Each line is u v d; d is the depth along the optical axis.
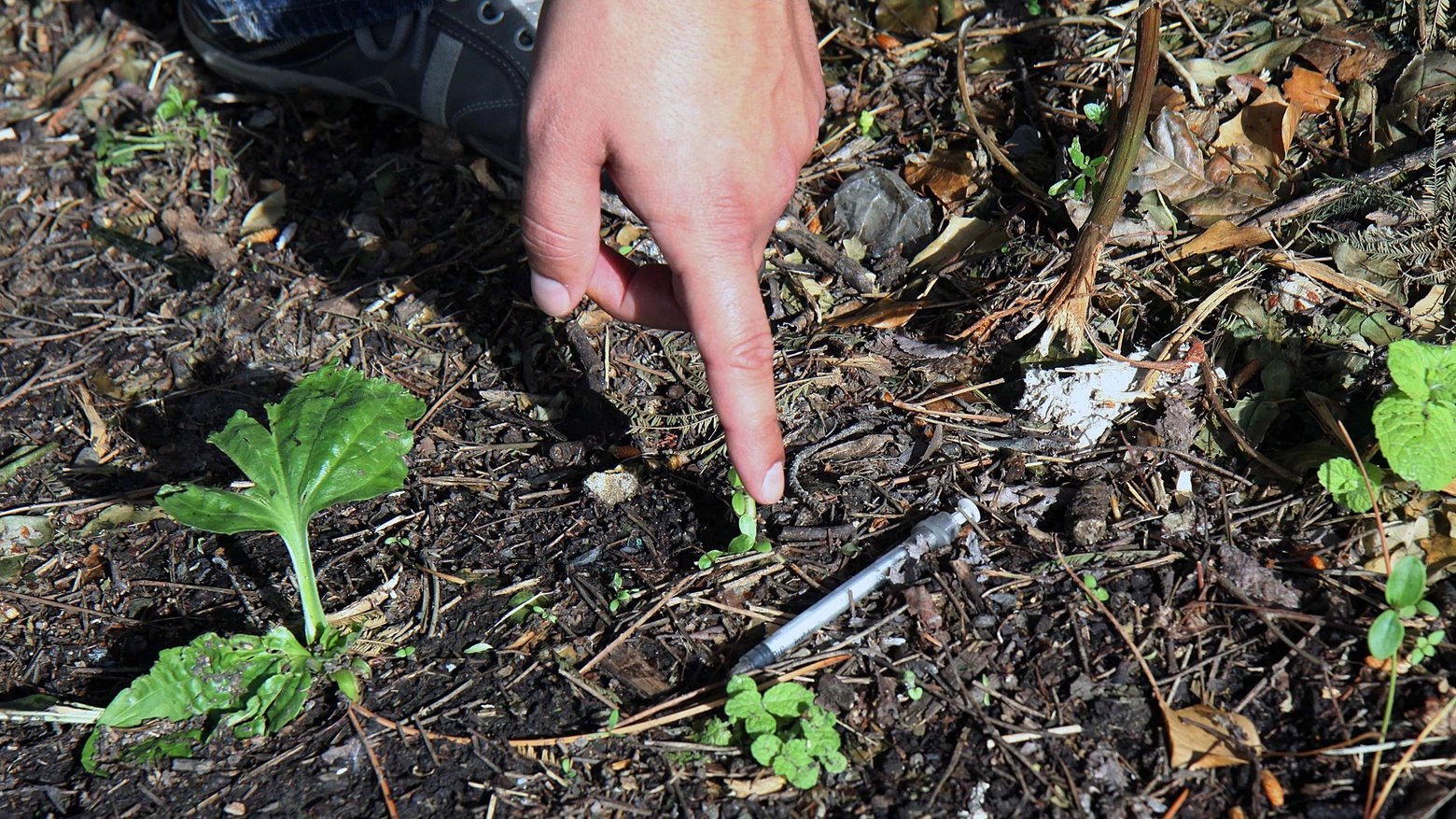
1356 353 0.55
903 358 0.59
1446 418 0.49
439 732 0.49
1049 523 0.53
